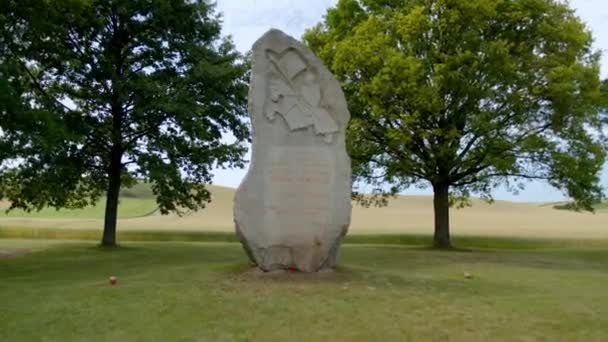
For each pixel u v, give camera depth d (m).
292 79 12.36
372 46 21.45
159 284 11.13
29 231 32.53
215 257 18.88
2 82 15.14
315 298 9.89
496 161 20.78
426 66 21.94
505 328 8.48
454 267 15.95
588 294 11.05
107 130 22.58
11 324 8.43
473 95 21.14
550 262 18.16
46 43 20.33
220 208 53.81
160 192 24.05
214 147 23.95
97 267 15.64
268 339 7.89
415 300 9.96
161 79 23.05
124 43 23.31
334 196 12.11
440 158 22.47
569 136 21.95
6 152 18.17
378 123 23.28
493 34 22.44
